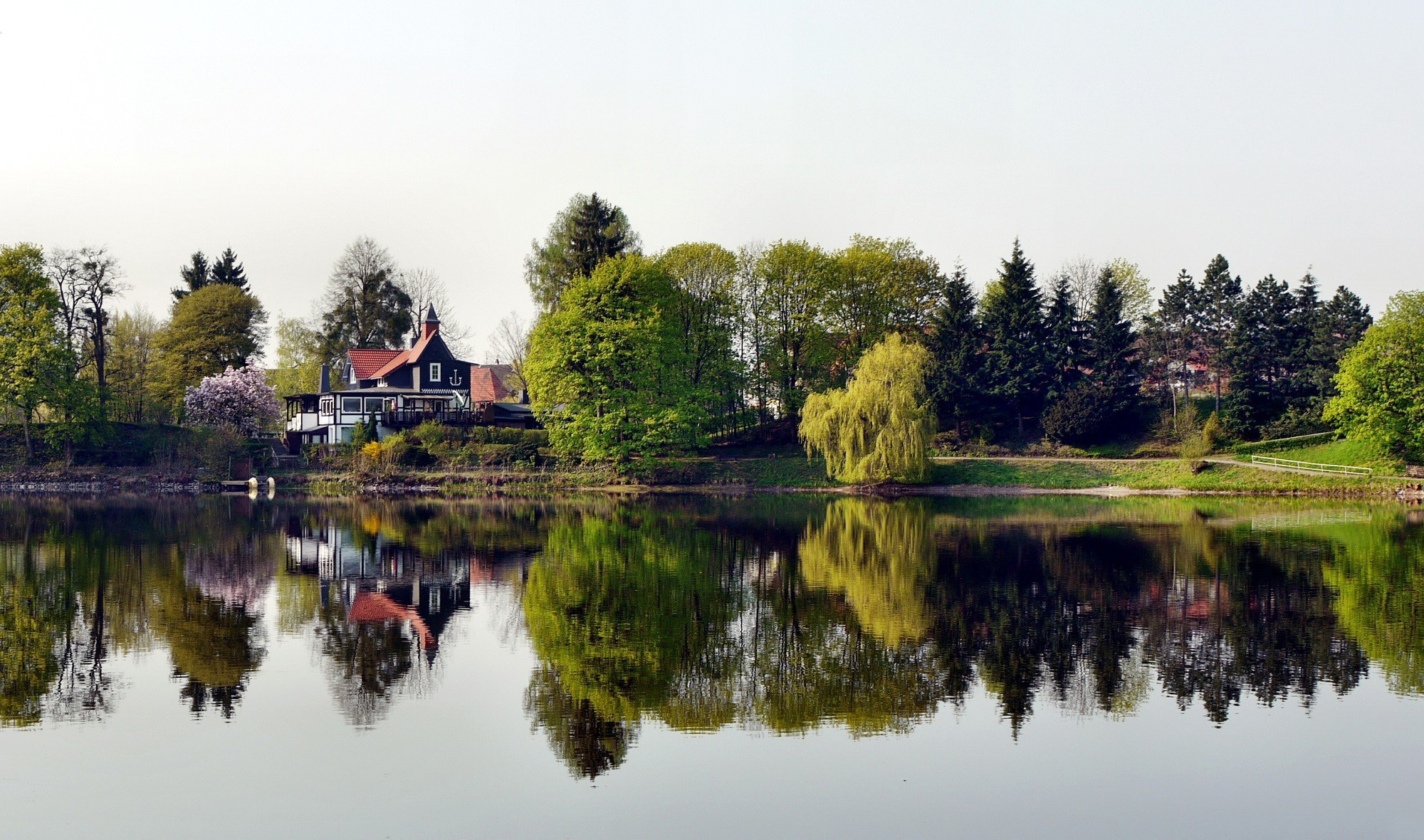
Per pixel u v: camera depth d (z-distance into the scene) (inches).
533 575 1259.8
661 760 634.2
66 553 1457.9
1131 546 1489.9
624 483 2748.5
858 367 2632.9
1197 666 829.8
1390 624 970.7
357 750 647.8
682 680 800.3
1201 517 1927.9
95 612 1041.5
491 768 619.2
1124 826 541.6
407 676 809.5
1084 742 660.7
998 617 1007.6
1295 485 2415.1
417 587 1179.3
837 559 1381.6
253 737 670.5
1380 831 535.2
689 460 2851.9
